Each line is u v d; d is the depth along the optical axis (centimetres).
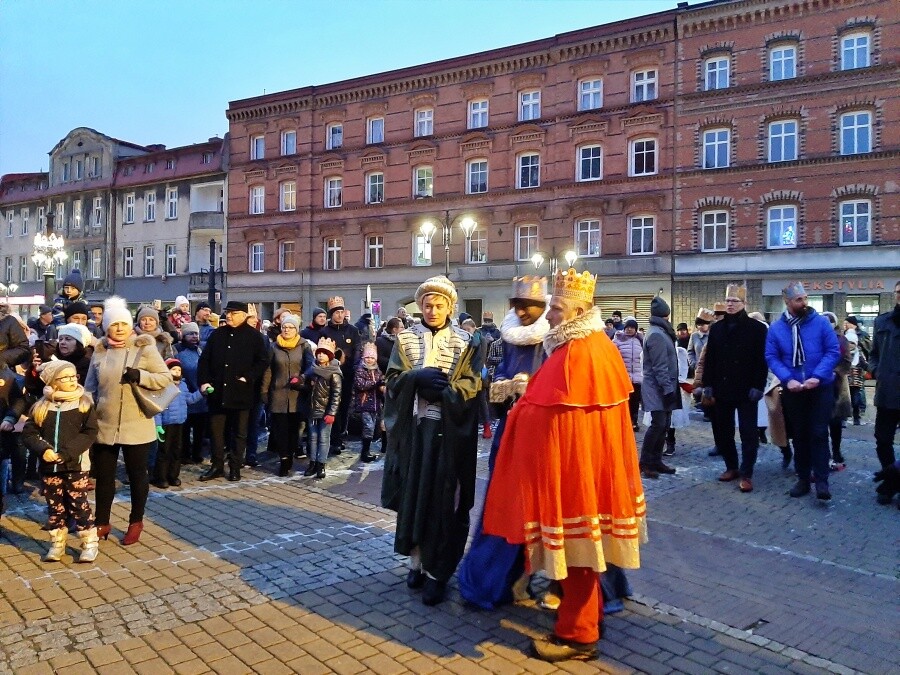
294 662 385
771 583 509
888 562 554
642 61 3000
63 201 4925
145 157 4522
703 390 831
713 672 379
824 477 734
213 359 836
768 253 2775
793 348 741
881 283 2594
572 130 3153
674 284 2941
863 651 404
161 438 777
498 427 490
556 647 388
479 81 3384
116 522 657
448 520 462
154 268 4484
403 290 3584
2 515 684
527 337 477
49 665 380
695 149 2906
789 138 2759
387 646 404
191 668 378
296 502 738
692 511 700
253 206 4081
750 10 2784
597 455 382
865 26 2627
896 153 2561
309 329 1051
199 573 521
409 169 3572
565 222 3173
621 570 462
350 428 1161
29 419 539
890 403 745
